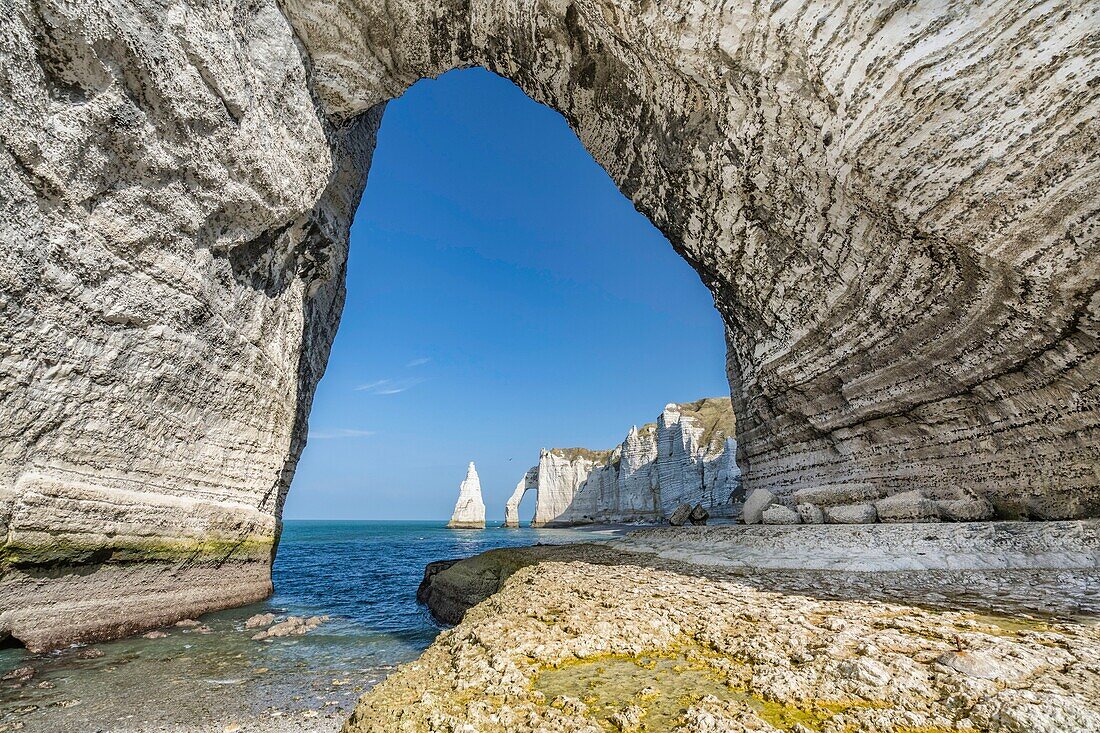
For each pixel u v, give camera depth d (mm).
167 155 9383
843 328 13352
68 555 8352
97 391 8773
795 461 17062
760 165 12766
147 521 9742
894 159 9602
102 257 8594
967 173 8758
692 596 6883
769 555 9969
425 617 13055
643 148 15992
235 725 5945
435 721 3576
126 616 9430
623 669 4422
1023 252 8492
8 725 5793
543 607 6660
